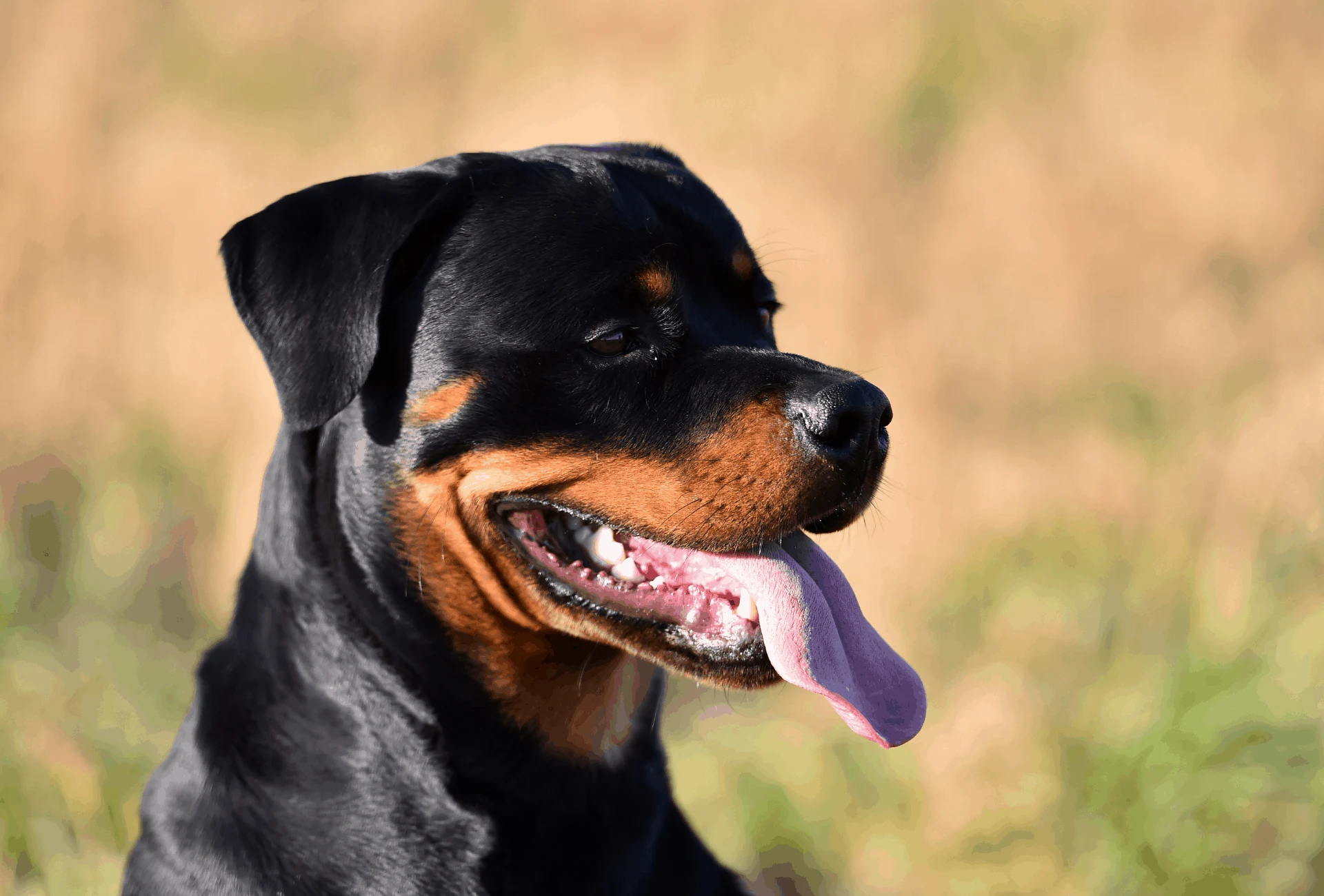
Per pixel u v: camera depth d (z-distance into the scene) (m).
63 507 11.67
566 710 4.72
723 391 4.59
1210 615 7.86
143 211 14.37
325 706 4.63
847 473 4.50
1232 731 6.84
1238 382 11.40
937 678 8.94
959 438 10.93
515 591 4.65
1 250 13.99
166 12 17.75
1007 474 10.46
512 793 4.63
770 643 4.48
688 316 4.80
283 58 17.16
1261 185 13.23
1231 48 14.27
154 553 10.78
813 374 4.60
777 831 7.68
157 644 9.56
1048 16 14.81
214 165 14.89
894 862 7.36
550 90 14.89
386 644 4.61
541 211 4.66
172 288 13.52
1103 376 11.59
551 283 4.58
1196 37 14.56
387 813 4.56
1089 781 7.17
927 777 7.75
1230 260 12.80
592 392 4.59
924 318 11.73
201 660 5.06
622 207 4.76
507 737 4.64
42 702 7.96
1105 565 9.43
